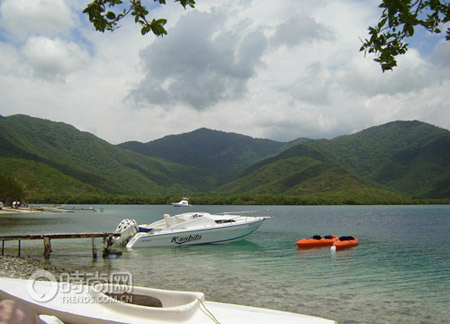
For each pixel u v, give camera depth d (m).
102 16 4.77
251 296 12.71
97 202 173.62
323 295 12.92
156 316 6.61
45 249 21.16
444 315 10.79
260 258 21.11
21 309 2.85
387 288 14.05
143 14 4.71
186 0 4.67
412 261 20.44
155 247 24.12
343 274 16.75
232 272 17.05
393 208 137.75
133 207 152.25
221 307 7.47
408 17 4.61
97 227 43.62
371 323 10.09
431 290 13.77
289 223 54.91
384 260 20.69
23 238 21.17
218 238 26.05
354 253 23.41
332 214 87.62
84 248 25.66
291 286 14.23
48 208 107.00
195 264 19.06
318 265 18.97
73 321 6.59
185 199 163.00
